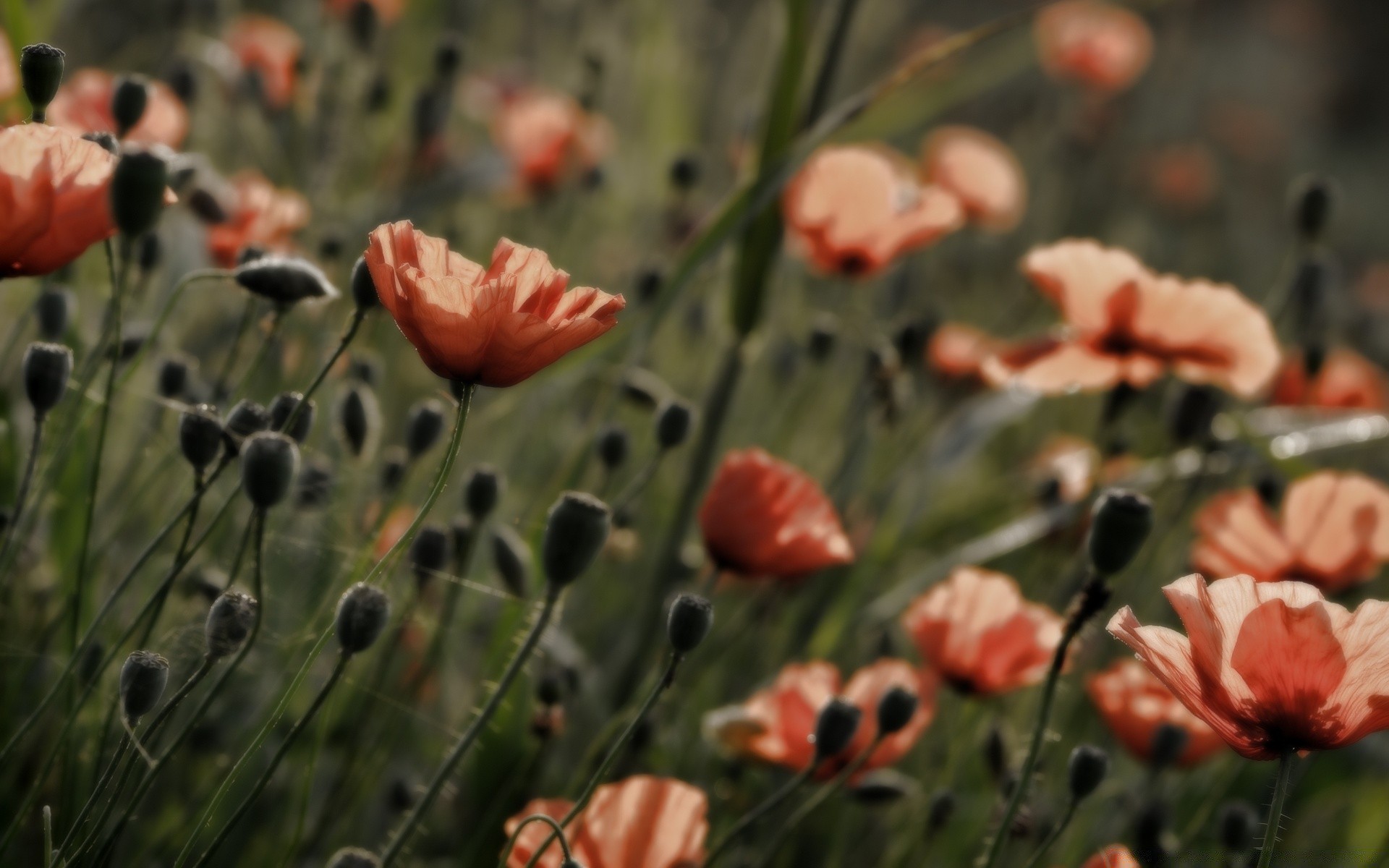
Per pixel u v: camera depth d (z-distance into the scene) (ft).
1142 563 4.88
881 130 5.97
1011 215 6.59
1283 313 5.18
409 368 5.42
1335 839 4.53
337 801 4.08
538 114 6.38
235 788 4.05
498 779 4.13
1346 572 4.21
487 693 4.10
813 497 4.04
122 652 3.97
